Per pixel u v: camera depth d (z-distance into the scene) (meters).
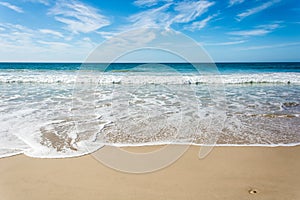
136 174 2.73
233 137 3.96
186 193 2.38
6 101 6.68
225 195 2.34
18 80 11.53
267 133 4.17
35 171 2.79
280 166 2.93
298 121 4.91
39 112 5.43
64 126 4.46
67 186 2.50
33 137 3.88
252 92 8.90
